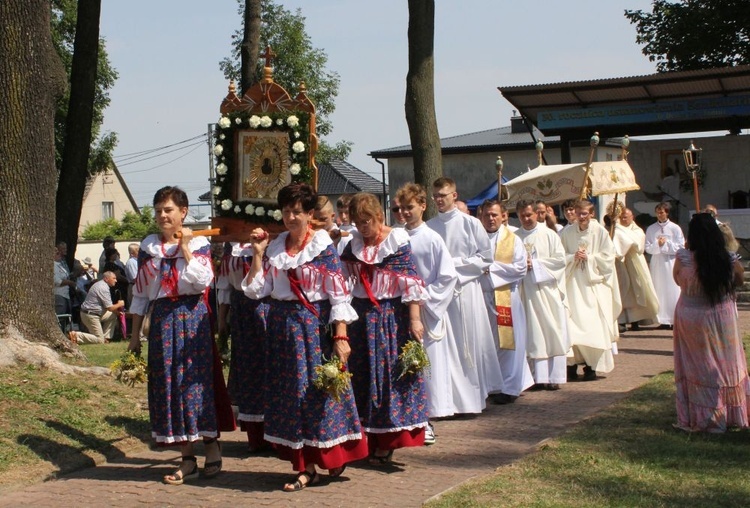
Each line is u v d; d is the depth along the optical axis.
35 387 8.13
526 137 35.88
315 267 6.22
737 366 7.46
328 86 29.56
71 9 31.92
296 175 7.24
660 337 14.57
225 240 7.12
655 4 31.55
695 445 7.02
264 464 6.92
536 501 5.64
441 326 7.83
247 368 7.15
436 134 13.30
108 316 15.10
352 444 6.34
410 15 13.20
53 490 6.31
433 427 8.02
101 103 34.12
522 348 9.42
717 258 7.37
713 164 26.39
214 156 7.50
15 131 9.03
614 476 6.20
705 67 31.08
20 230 9.05
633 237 14.80
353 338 6.68
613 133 24.61
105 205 59.72
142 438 7.60
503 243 9.37
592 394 9.66
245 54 13.42
